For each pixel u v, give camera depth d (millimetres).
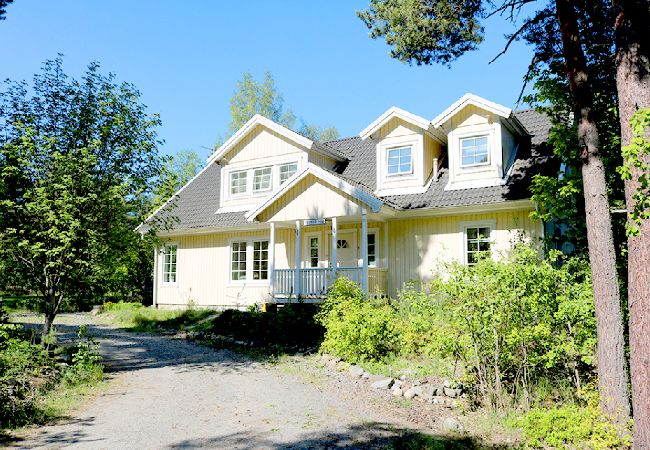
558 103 10578
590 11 9953
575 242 10969
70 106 10867
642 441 6242
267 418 7527
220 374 10711
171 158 11914
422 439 6625
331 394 9016
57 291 11305
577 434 6746
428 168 16984
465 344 8242
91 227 10570
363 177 18906
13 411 7238
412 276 16406
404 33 11305
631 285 6656
